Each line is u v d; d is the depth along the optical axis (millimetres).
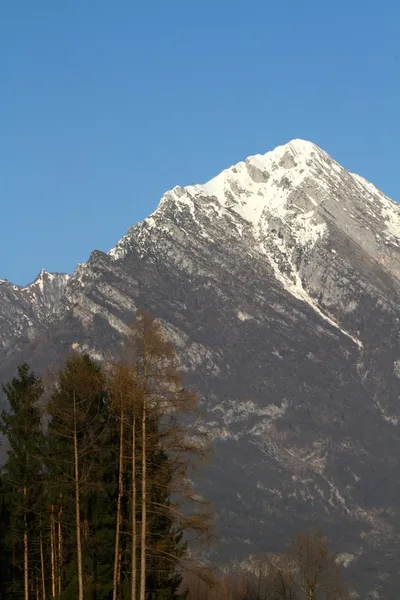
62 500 142250
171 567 138375
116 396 124812
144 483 122938
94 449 136875
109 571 142500
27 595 147625
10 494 148750
